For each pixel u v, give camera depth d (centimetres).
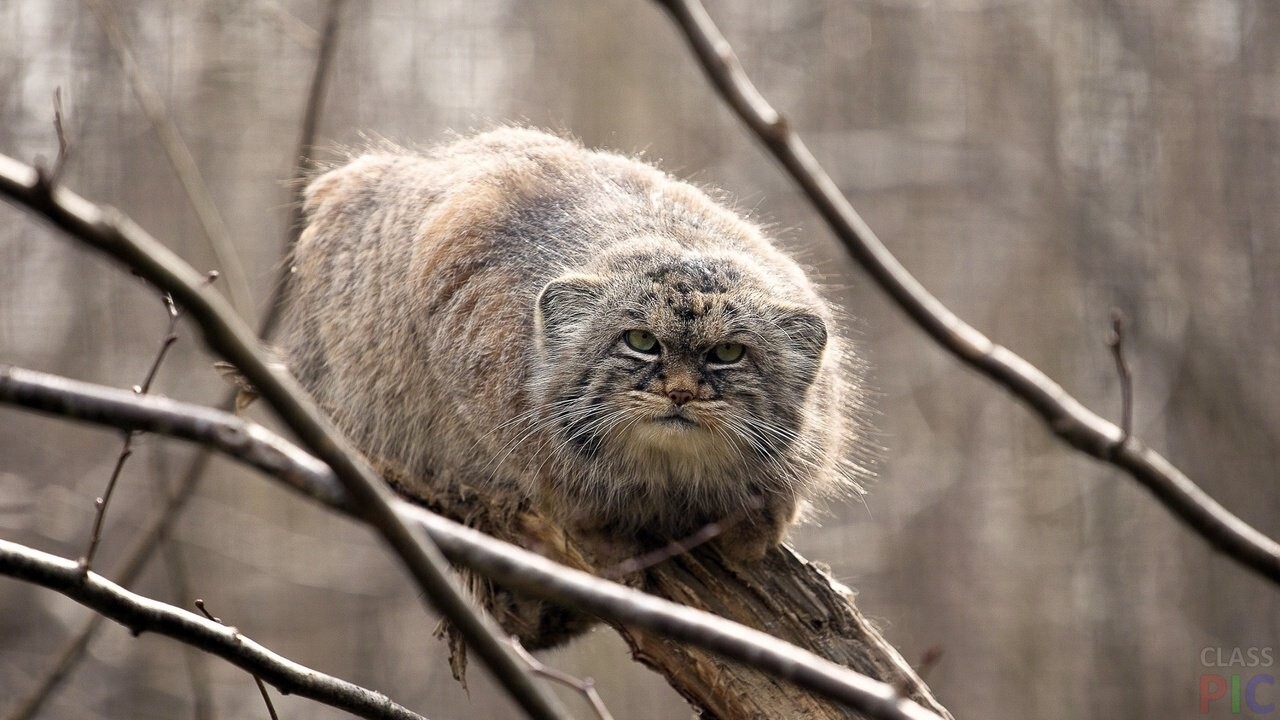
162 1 1709
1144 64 1731
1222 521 646
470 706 1766
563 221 729
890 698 368
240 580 1777
